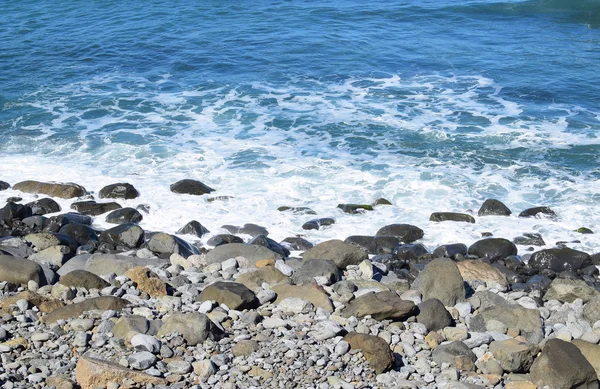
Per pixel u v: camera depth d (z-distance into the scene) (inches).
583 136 839.7
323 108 927.7
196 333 402.9
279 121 885.8
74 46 1184.8
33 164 771.4
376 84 1018.1
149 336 391.5
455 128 862.5
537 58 1122.7
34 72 1073.5
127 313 431.5
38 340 398.6
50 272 502.6
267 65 1095.0
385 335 424.2
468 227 647.8
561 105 937.5
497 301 482.0
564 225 650.2
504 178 739.4
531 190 716.0
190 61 1112.2
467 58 1127.0
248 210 676.1
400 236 628.4
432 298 466.3
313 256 557.3
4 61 1118.4
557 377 381.4
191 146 813.9
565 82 1016.9
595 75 1043.9
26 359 380.8
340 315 449.7
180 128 866.8
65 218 647.1
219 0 1429.6
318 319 438.0
